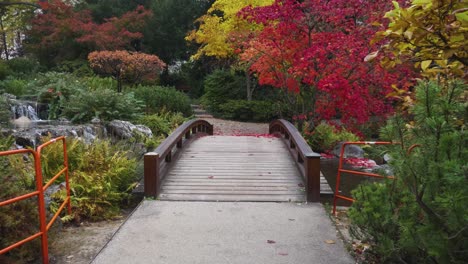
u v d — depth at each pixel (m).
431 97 2.92
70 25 21.44
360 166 10.20
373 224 3.29
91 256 3.95
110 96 12.58
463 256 2.55
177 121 15.27
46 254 3.57
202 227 4.63
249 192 6.19
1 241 3.50
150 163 5.95
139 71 18.59
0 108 9.98
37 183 3.50
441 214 2.62
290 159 8.52
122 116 12.78
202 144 10.49
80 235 4.64
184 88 28.31
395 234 3.19
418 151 2.82
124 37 22.44
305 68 9.64
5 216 3.46
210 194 6.09
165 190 6.27
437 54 2.74
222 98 21.06
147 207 5.44
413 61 3.02
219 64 24.47
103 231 4.83
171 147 7.23
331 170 9.70
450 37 2.48
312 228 4.63
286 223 4.81
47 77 15.00
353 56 8.65
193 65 26.84
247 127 17.83
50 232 4.06
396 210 3.12
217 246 4.06
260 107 19.30
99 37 20.78
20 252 3.56
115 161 6.29
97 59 17.58
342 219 5.11
